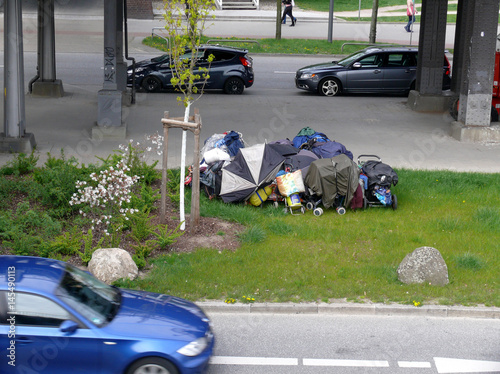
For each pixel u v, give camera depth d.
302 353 7.39
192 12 10.42
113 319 6.46
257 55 32.47
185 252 10.12
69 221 11.23
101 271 8.95
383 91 24.27
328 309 8.49
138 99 22.17
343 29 39.47
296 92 24.83
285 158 12.52
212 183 12.37
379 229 11.23
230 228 11.16
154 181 13.48
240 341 7.67
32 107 20.39
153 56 29.75
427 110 21.30
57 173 12.02
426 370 7.05
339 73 24.00
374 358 7.31
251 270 9.45
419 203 12.59
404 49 24.23
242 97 23.27
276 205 12.21
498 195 12.99
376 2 33.88
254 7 44.28
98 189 10.96
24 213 11.32
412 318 8.41
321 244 10.59
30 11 34.06
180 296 8.64
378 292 8.85
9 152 15.18
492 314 8.44
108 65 16.59
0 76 23.61
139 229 10.30
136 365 6.20
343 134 17.95
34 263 6.85
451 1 46.84
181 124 10.66
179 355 6.20
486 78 16.92
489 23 16.50
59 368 6.13
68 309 6.22
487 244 10.62
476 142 17.23
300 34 37.47
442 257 9.52
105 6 16.30
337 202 12.25
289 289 8.87
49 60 22.03
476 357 7.36
